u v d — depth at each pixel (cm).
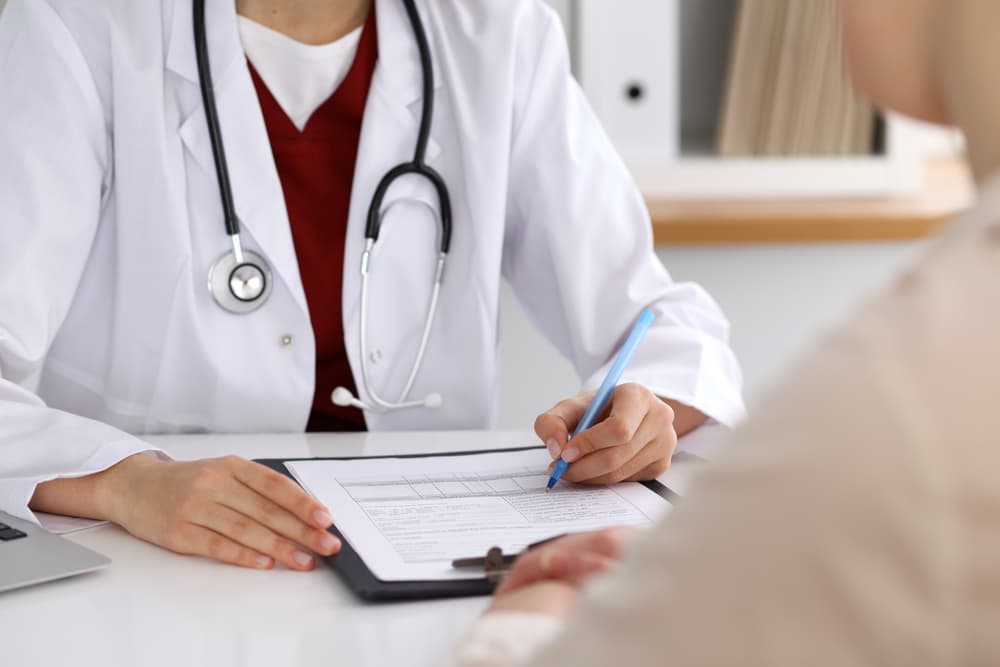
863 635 35
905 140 214
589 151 141
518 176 141
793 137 214
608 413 109
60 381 132
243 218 128
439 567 82
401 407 132
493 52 138
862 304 39
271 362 130
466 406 136
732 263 215
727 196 212
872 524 35
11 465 99
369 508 94
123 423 131
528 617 56
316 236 133
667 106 212
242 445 119
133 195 127
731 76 213
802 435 36
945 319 36
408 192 133
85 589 82
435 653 72
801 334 219
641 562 39
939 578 34
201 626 76
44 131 123
